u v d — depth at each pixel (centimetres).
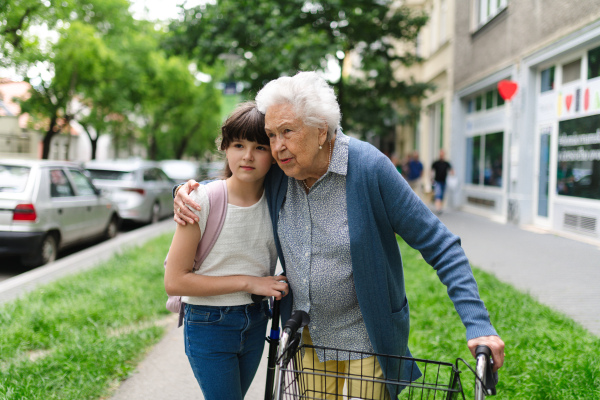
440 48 1797
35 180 759
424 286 571
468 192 1586
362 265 191
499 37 1274
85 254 822
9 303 507
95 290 558
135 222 1292
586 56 909
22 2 1207
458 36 1620
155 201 1273
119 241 962
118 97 2155
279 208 200
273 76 1294
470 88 1497
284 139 181
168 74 2525
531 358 365
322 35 1208
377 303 194
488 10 1386
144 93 2336
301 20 1349
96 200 935
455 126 1648
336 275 194
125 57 2089
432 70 1930
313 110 178
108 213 988
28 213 728
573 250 822
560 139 1014
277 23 1236
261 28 1261
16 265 809
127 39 2233
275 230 202
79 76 1820
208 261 199
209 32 1334
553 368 346
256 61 1285
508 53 1215
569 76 977
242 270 201
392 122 1537
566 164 990
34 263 746
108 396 335
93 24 2077
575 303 527
